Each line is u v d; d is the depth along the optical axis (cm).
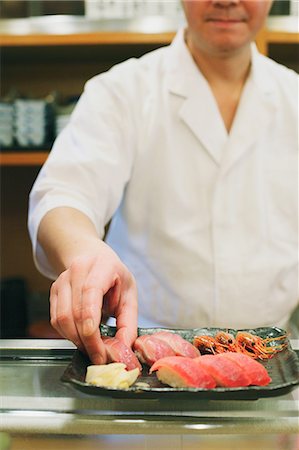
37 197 143
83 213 132
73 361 89
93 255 103
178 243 159
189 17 151
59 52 249
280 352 98
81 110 161
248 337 97
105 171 150
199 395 78
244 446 74
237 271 158
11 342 100
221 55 155
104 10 228
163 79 165
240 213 161
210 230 160
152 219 162
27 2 231
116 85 163
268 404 79
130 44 234
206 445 74
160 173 160
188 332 104
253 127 161
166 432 74
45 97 271
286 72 174
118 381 81
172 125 162
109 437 75
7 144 238
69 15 231
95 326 88
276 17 225
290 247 163
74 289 95
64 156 151
